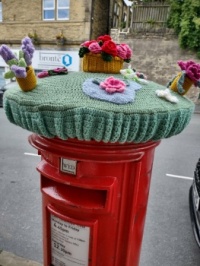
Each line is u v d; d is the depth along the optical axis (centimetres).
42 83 95
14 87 106
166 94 90
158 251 246
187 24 1027
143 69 1158
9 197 334
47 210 116
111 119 76
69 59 1205
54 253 122
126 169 100
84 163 96
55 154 95
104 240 110
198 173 267
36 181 380
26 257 232
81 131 79
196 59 1077
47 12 1192
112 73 111
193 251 247
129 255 116
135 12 1127
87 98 83
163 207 316
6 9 1245
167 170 426
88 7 1126
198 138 623
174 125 89
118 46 115
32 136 110
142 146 94
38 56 1248
